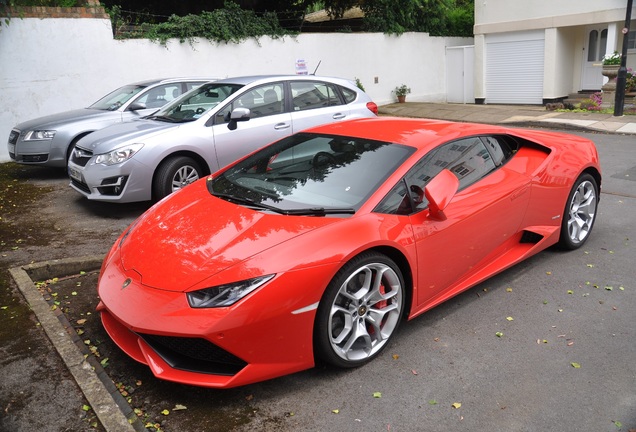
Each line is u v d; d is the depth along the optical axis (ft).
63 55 36.45
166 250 10.38
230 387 9.12
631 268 15.14
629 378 10.07
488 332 11.83
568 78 58.59
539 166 14.62
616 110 43.73
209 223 11.02
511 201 13.52
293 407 9.37
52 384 9.78
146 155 20.44
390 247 10.69
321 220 10.57
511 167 14.20
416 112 52.95
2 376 10.00
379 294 10.66
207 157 21.89
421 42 60.59
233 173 13.60
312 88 25.30
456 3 75.41
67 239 18.13
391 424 8.90
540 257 16.08
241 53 46.16
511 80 60.08
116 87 39.52
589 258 15.90
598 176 16.80
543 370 10.37
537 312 12.70
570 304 13.07
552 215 15.10
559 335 11.66
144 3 53.36
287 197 11.77
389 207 11.20
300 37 49.65
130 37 40.45
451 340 11.52
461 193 12.62
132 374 10.38
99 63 38.29
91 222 20.16
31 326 11.79
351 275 10.04
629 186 23.97
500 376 10.19
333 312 9.93
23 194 24.99
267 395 9.71
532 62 57.98
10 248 17.25
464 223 12.23
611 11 50.65
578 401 9.43
